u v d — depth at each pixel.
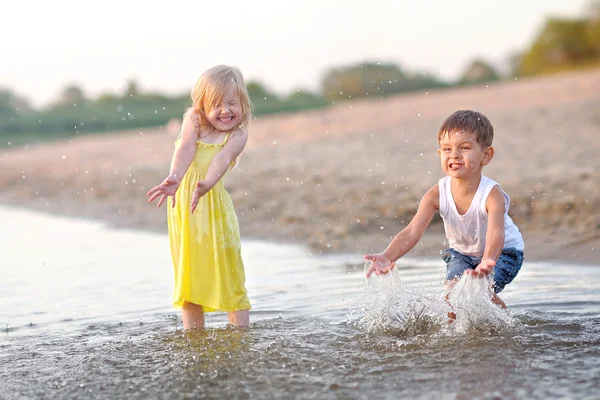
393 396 4.61
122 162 28.22
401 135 26.03
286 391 4.78
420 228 6.63
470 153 6.27
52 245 12.92
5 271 10.35
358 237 11.28
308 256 10.36
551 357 5.21
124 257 11.20
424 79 72.81
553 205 11.30
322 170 18.06
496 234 6.20
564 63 94.56
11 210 19.91
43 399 4.85
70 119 65.31
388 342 5.79
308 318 6.77
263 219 13.38
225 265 6.50
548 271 8.43
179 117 61.16
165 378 5.14
